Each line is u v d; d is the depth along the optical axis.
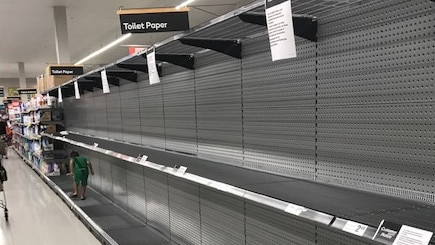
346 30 1.91
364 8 1.81
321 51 2.07
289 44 1.45
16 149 17.73
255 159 2.69
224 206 2.80
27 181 9.58
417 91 1.59
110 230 4.37
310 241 1.96
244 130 2.79
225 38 2.69
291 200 1.70
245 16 1.96
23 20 10.80
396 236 1.14
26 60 19.17
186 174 2.65
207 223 3.08
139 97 4.91
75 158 6.50
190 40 2.61
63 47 9.76
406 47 1.63
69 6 9.67
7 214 6.01
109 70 4.63
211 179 2.35
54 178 8.69
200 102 3.39
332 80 2.01
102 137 6.77
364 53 1.82
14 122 18.16
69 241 4.80
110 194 6.13
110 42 15.07
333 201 1.62
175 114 3.92
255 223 2.43
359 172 1.88
